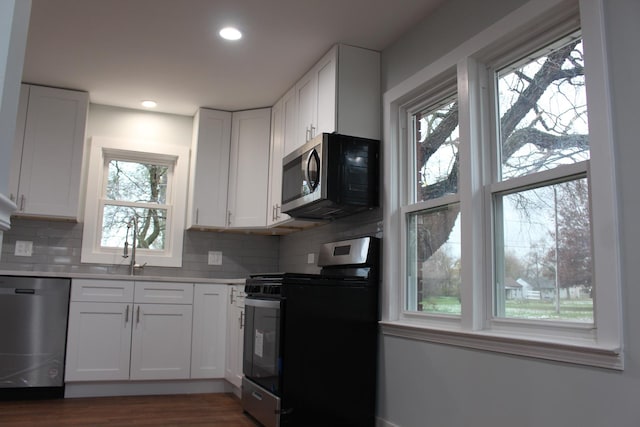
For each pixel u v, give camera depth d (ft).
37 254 14.29
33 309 12.17
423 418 8.68
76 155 13.96
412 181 10.26
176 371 13.12
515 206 7.70
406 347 9.26
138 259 15.12
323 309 9.58
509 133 8.00
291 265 15.43
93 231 14.79
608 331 5.78
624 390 5.59
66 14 10.03
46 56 11.96
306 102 12.18
